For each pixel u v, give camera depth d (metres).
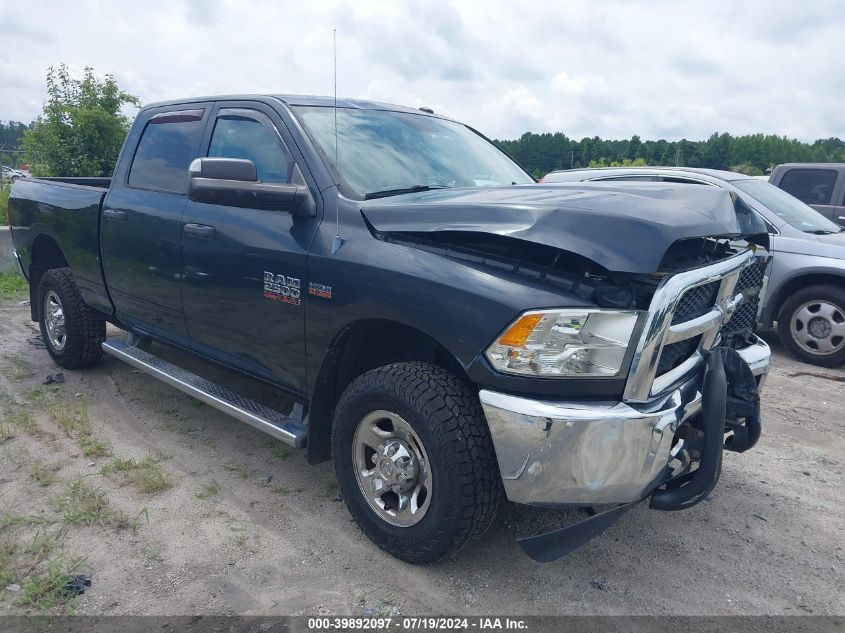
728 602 2.78
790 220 6.64
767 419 4.86
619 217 2.45
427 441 2.69
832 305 6.14
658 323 2.39
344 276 2.95
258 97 3.75
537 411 2.41
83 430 4.17
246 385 4.98
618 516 2.61
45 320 5.49
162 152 4.29
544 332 2.43
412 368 2.81
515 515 3.39
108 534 3.12
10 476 3.64
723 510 3.54
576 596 2.79
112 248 4.47
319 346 3.12
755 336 3.99
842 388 5.61
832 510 3.56
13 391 4.95
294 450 4.08
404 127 3.96
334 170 3.28
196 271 3.75
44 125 12.41
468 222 2.66
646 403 2.50
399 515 2.90
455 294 2.59
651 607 2.73
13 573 2.78
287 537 3.15
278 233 3.28
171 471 3.77
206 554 2.99
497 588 2.82
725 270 2.76
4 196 11.05
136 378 5.27
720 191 3.02
